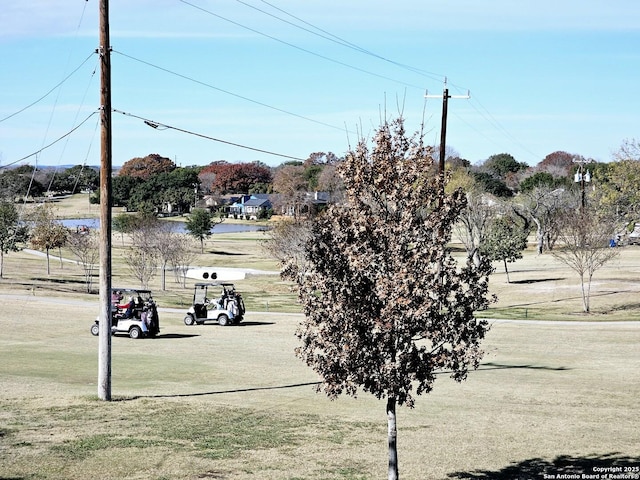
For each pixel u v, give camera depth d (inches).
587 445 706.8
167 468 586.9
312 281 517.0
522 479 583.5
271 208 7524.6
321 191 5807.1
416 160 524.4
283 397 928.9
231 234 5511.8
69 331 1558.8
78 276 2802.7
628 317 1909.4
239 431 725.3
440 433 748.6
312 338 515.8
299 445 680.4
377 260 506.0
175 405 842.2
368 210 518.9
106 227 852.0
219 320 1769.2
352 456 647.8
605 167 3666.3
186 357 1273.4
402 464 627.5
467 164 6963.6
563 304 2148.1
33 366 1128.2
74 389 927.0
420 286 494.9
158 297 2375.7
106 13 845.2
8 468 567.2
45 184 7372.1
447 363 517.3
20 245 4097.0
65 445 642.8
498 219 3184.1
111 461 599.2
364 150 526.9
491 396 971.3
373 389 506.6
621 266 2933.1
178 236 3102.9
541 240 3759.8
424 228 513.7
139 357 1267.2
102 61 842.8
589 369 1208.2
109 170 853.2
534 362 1280.8
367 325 501.0
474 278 520.7
